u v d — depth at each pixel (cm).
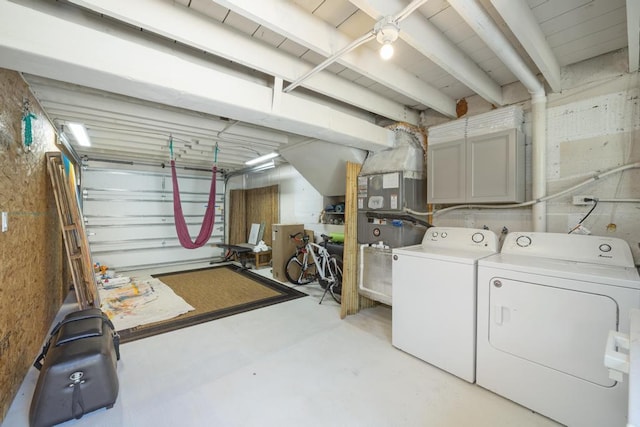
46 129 289
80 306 301
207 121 343
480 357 207
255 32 187
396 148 333
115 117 306
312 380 215
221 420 175
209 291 441
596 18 175
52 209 310
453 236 273
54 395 164
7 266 184
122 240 611
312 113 259
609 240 196
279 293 430
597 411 160
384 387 207
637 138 207
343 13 170
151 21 150
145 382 212
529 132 260
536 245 225
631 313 128
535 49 180
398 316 259
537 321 181
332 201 518
